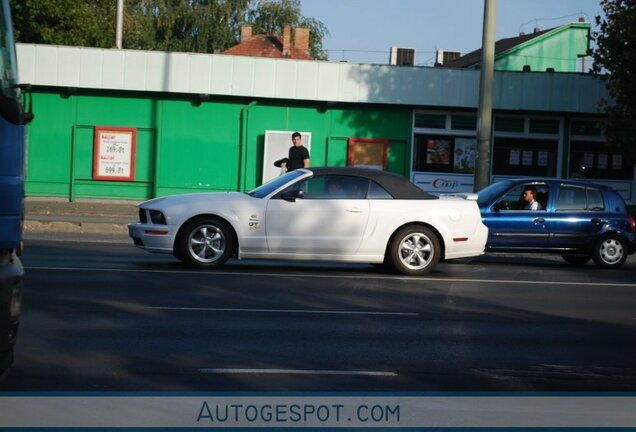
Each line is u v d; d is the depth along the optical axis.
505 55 45.56
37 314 10.10
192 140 29.62
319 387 7.54
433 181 30.08
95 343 8.78
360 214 14.52
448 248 14.88
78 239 19.31
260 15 58.94
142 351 8.55
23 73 28.38
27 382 7.34
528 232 17.58
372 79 29.08
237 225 14.23
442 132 30.03
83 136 29.44
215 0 55.00
